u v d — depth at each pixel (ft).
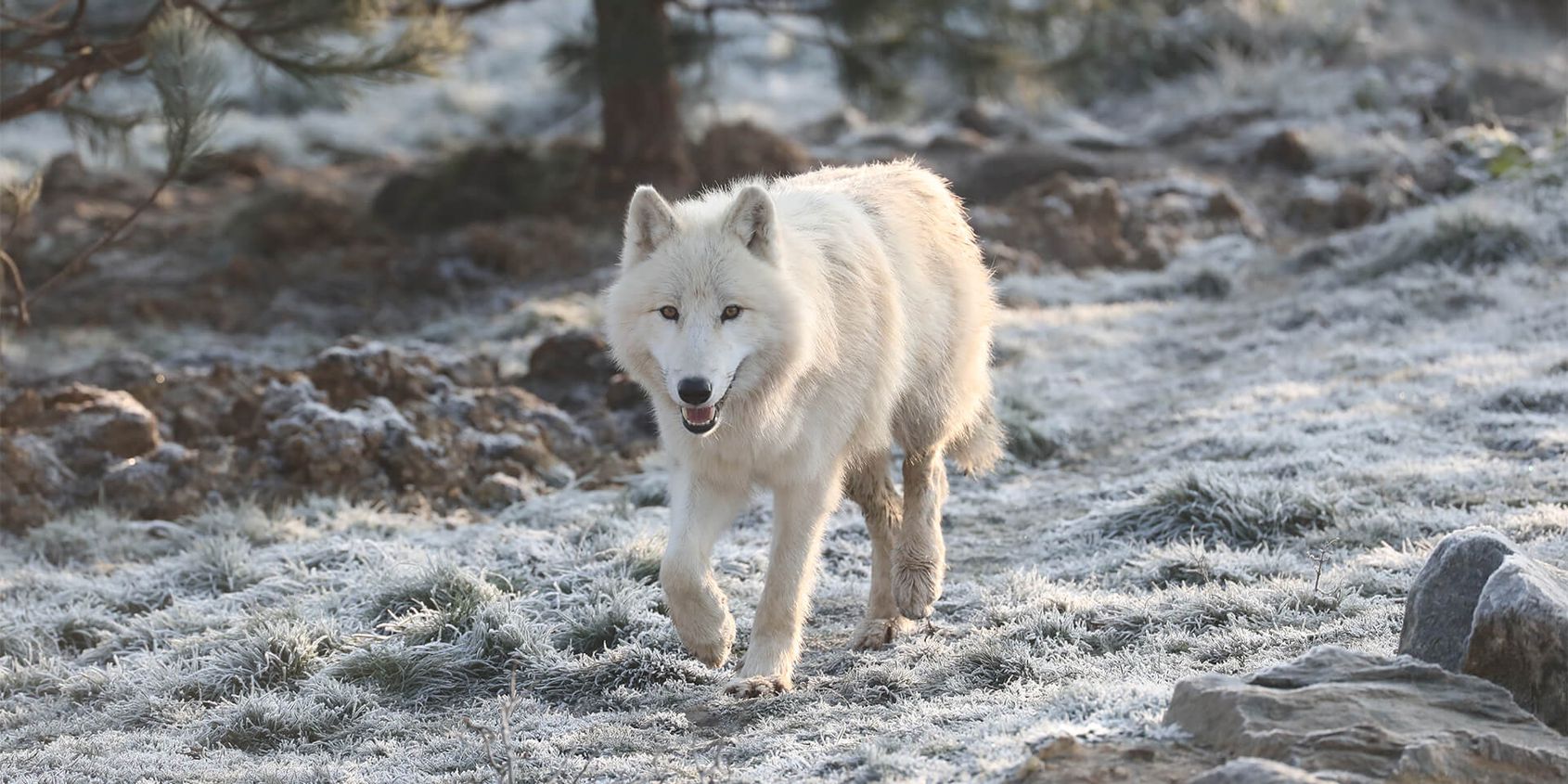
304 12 68.54
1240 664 33.73
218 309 108.47
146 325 105.29
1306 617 37.50
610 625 41.75
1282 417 62.08
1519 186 98.43
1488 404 59.41
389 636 42.52
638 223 33.96
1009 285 98.89
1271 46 172.14
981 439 43.88
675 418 34.35
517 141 142.41
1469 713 25.64
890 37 122.93
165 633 45.37
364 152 172.14
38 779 33.14
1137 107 167.73
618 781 30.12
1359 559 42.16
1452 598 29.30
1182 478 50.29
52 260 120.78
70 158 150.92
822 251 35.63
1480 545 29.37
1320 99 151.12
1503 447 54.49
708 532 35.40
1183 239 111.75
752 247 33.37
